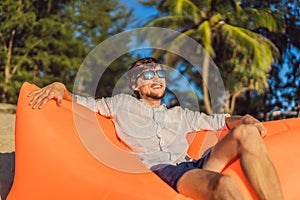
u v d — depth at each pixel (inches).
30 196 115.3
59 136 116.6
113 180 108.5
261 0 616.1
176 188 108.1
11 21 519.2
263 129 126.3
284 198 110.9
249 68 562.6
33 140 117.1
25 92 123.9
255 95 591.8
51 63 539.5
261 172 102.9
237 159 109.2
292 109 605.0
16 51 534.0
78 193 109.7
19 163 119.2
